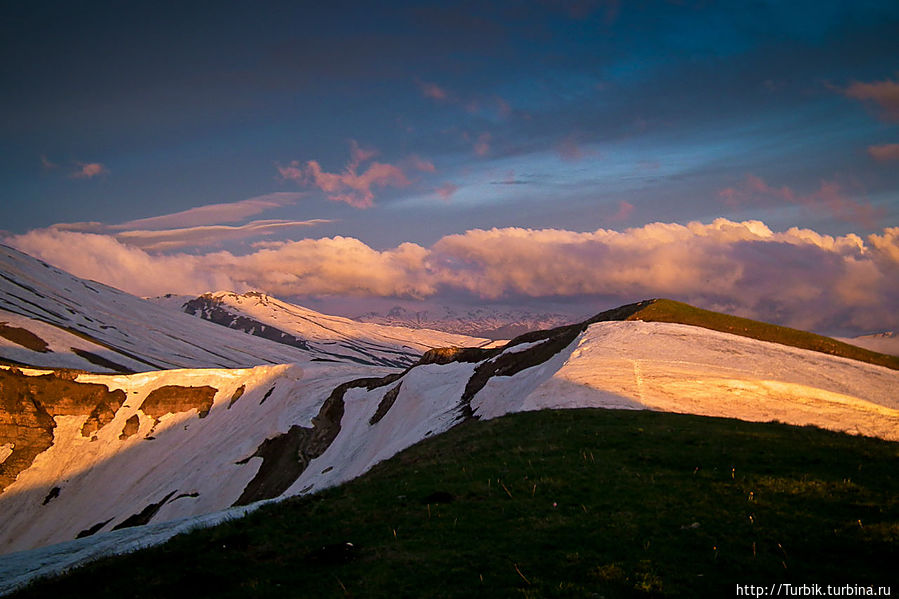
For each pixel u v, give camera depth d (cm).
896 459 2481
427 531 2008
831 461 2472
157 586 1748
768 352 6184
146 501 11556
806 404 4384
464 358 10806
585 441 3070
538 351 8300
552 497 2248
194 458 13075
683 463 2573
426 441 4694
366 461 8194
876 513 1895
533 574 1623
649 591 1502
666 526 1908
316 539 2050
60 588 1853
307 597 1600
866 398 4966
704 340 6481
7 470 12725
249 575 1781
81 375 15000
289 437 11994
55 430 13838
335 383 14788
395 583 1630
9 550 11188
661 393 4525
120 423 14312
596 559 1689
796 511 1952
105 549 2844
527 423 3825
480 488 2430
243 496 10681
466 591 1547
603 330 6844
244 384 15588
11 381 14000
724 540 1781
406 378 10919
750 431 3203
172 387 15288
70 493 12612
